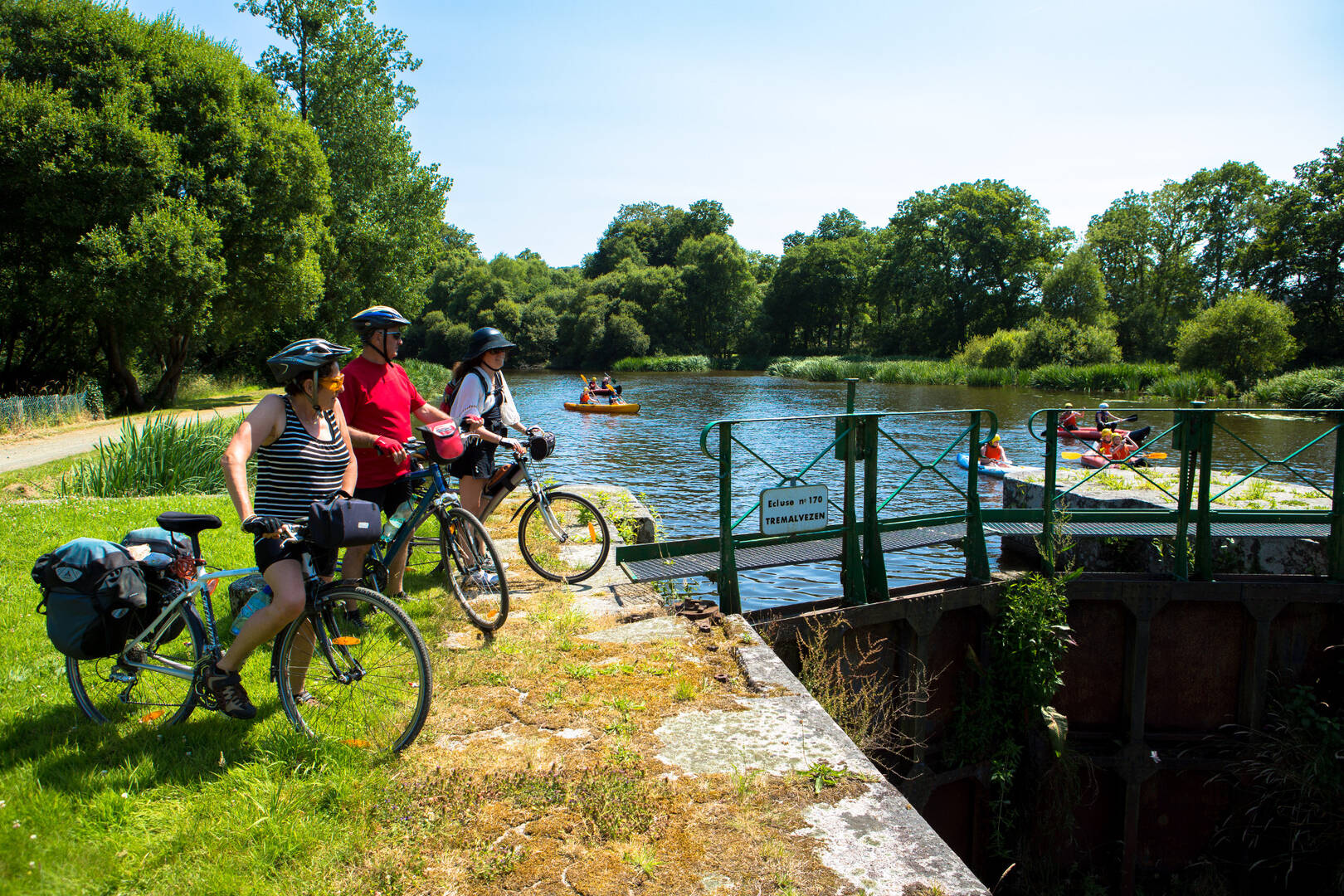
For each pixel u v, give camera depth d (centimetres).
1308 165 5347
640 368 7625
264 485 353
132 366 3297
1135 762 650
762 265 10369
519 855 272
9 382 2941
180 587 360
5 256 2570
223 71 2720
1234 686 671
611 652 458
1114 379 4403
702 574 582
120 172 2375
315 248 3228
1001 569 763
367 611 341
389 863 265
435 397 3875
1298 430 2502
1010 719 646
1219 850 663
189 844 272
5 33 2428
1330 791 610
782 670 434
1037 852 647
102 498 1002
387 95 3694
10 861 257
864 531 622
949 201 7162
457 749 345
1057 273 6116
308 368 340
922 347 7481
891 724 624
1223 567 696
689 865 269
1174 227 6819
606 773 322
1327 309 5188
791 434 2589
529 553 607
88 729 354
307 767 318
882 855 277
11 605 531
